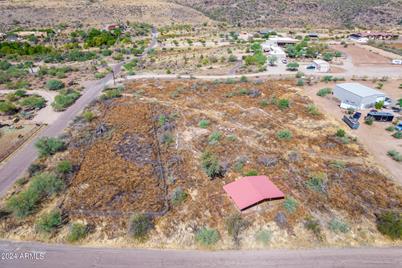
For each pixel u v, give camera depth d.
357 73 60.38
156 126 36.25
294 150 30.28
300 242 19.84
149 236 20.41
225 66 67.06
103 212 22.36
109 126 36.28
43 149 29.61
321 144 31.66
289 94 46.97
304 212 22.02
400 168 27.81
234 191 23.38
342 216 21.80
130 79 57.09
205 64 68.81
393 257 18.72
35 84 55.06
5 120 38.91
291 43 91.00
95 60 75.06
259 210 22.20
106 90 50.44
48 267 18.05
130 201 23.50
